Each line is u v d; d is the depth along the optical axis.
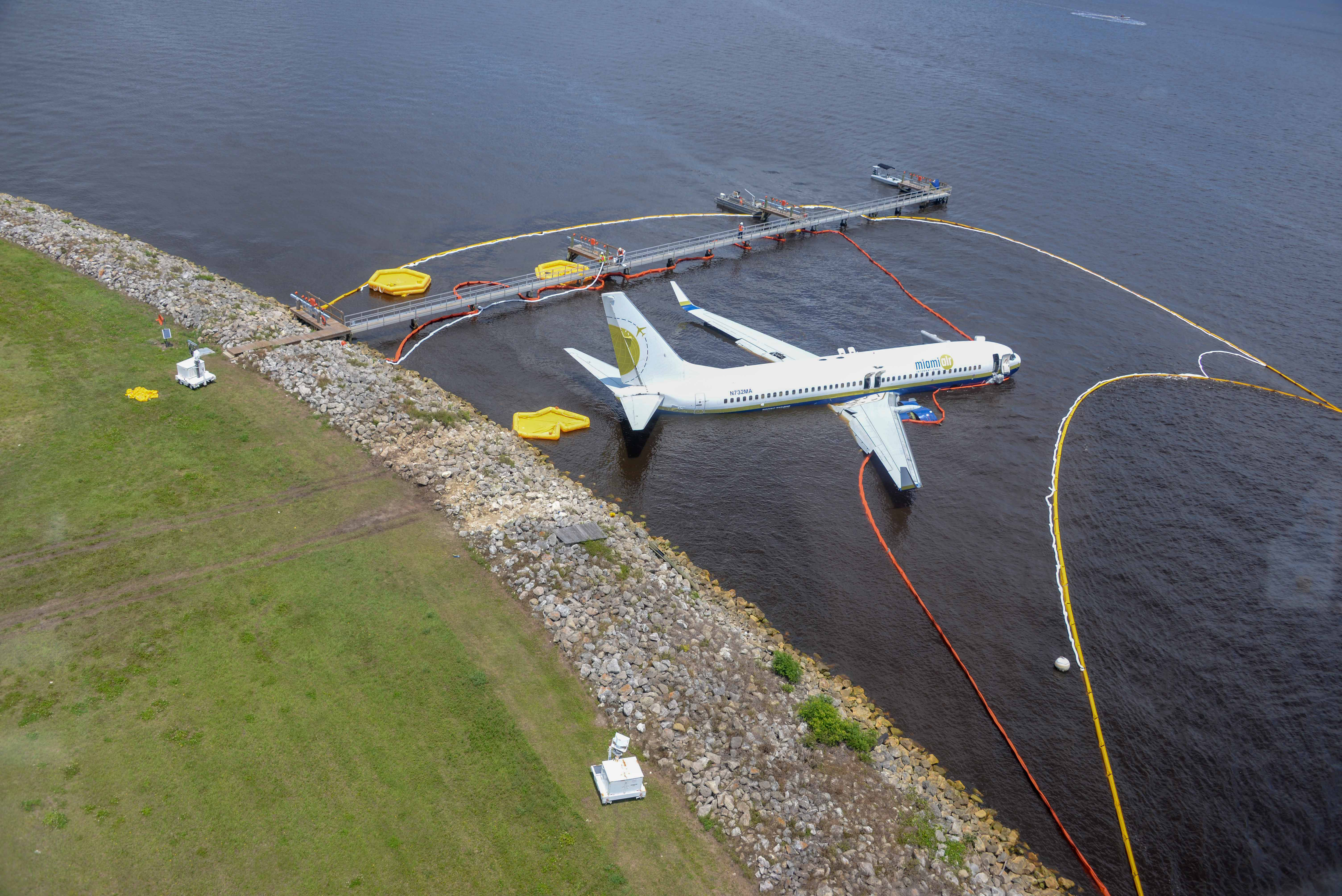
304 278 129.62
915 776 61.88
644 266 143.12
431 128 189.38
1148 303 135.38
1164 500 92.94
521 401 103.12
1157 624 77.38
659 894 50.03
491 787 54.81
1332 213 168.62
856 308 131.38
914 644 74.00
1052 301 135.25
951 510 90.06
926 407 107.56
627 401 95.81
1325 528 89.56
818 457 96.38
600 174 175.38
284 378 97.12
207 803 52.34
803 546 83.69
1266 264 148.50
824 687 68.62
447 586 70.38
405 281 129.00
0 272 113.31
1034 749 65.44
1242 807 62.06
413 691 60.75
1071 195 175.25
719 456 95.44
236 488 79.75
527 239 147.75
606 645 65.44
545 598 69.25
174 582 68.38
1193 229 161.12
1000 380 112.50
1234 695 70.75
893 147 196.88
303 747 56.25
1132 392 112.38
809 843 54.34
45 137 168.75
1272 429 105.88
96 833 50.12
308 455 85.38
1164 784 63.38
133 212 144.38
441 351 113.00
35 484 77.44
